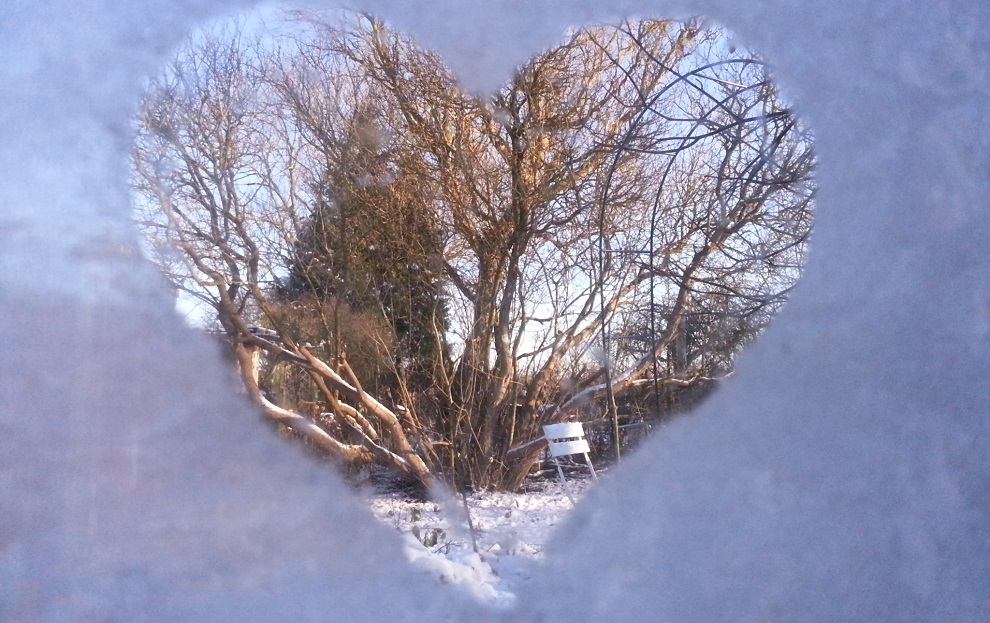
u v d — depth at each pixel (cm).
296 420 909
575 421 984
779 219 646
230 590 391
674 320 790
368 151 919
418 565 461
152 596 372
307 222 933
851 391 360
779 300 532
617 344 966
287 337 884
